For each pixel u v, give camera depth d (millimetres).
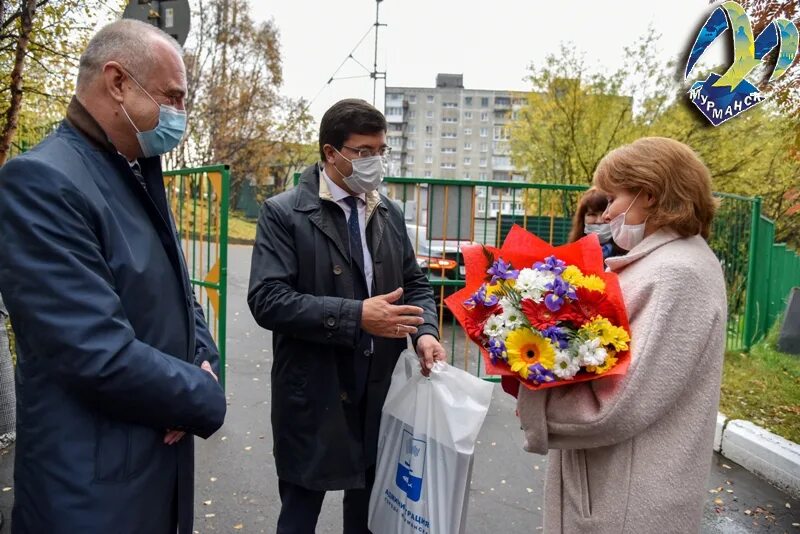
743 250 6656
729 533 2898
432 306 2227
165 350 1450
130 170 1451
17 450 1363
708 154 11875
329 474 1922
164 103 1479
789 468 3299
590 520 1454
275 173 27188
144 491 1378
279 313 1835
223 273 3889
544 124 14445
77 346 1215
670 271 1365
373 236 2061
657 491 1366
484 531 2840
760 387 5137
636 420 1328
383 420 1978
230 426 3922
